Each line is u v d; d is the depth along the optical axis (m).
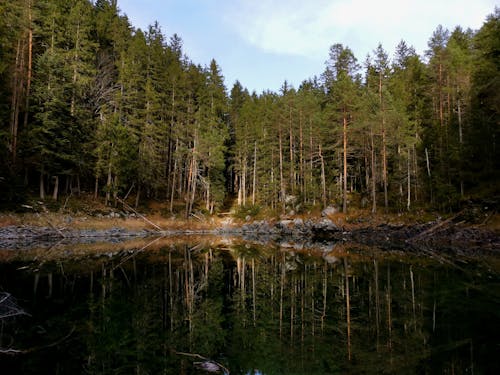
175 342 7.88
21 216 29.53
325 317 9.80
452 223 29.34
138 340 7.96
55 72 33.97
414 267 17.47
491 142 31.03
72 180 38.53
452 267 17.09
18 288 12.57
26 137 30.67
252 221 48.50
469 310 9.88
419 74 45.75
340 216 39.72
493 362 6.48
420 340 7.75
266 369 6.39
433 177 34.25
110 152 37.69
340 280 15.01
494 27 30.03
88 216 35.22
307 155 47.91
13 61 30.58
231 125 64.31
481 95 31.23
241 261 21.33
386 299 11.47
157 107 44.91
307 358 6.90
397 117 36.34
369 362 6.63
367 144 42.16
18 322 9.02
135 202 43.66
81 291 12.48
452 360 6.61
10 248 23.92
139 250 25.59
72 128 34.84
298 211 46.12
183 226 44.50
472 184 32.88
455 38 53.03
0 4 30.12
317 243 33.50
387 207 36.56
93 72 38.44
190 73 49.84
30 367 6.38
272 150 51.81
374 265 18.56
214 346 7.64
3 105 28.31
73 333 8.33
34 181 35.78
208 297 12.32
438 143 36.00
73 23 38.59
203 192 53.59
